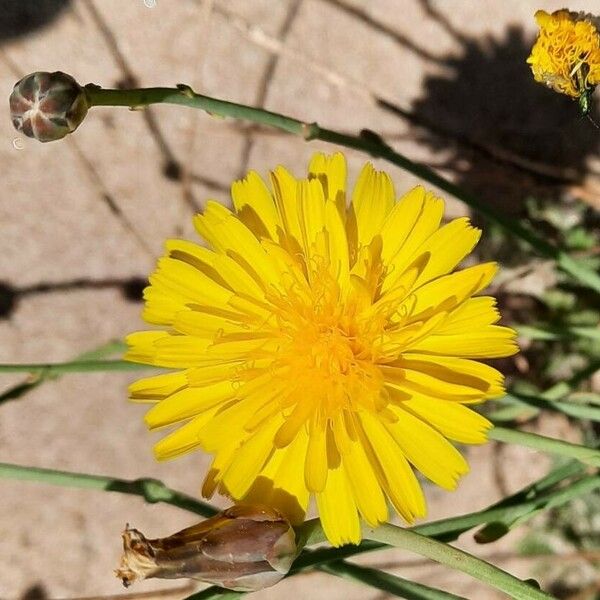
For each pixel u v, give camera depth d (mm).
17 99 179
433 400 179
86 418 248
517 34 232
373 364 181
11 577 252
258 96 238
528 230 207
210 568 176
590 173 236
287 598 253
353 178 242
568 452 190
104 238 244
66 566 252
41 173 241
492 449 246
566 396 223
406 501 178
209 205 189
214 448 179
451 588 248
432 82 236
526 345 241
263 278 186
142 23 235
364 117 238
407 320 182
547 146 236
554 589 247
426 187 241
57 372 204
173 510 251
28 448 249
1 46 235
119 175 242
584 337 219
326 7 234
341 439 179
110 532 252
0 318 245
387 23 234
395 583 192
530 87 234
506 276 240
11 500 251
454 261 183
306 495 180
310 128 196
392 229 183
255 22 235
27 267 244
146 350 188
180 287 186
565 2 229
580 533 244
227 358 183
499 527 197
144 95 185
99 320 246
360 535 178
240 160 241
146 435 249
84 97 180
